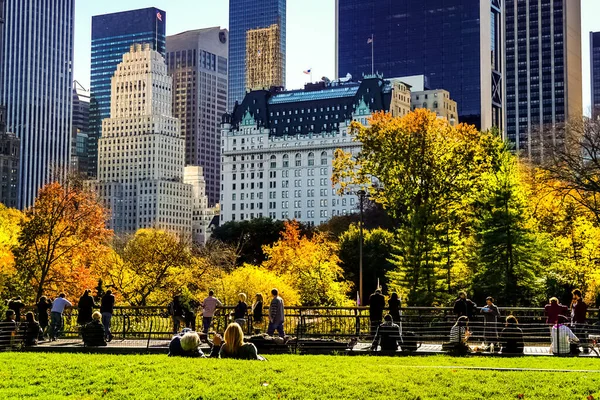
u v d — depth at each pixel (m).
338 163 92.44
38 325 45.47
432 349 44.41
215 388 27.53
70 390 27.48
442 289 79.94
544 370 33.50
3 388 27.70
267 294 87.19
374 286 131.75
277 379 29.38
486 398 26.86
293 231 118.38
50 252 81.31
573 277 74.38
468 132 86.38
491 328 45.09
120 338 51.47
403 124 86.31
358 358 38.75
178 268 87.62
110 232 85.81
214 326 55.81
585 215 76.06
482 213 79.75
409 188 85.62
